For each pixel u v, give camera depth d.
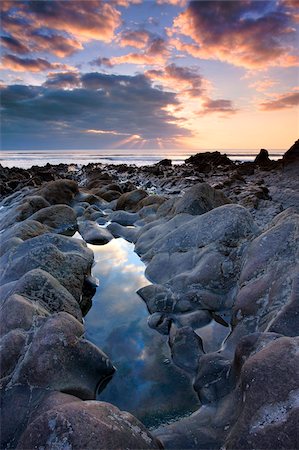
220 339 5.83
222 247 7.61
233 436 3.31
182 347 5.51
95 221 14.66
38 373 4.35
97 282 8.48
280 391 3.29
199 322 6.31
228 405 4.08
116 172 41.28
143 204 15.67
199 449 3.55
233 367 4.54
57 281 6.85
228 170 32.28
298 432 2.94
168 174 32.25
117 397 4.72
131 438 3.22
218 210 8.52
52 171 39.78
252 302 5.63
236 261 7.23
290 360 3.48
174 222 10.31
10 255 8.59
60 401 3.83
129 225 14.30
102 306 7.38
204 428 3.83
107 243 11.78
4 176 30.95
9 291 6.37
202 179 26.44
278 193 17.83
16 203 18.08
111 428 3.16
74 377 4.57
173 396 4.70
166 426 4.04
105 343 6.02
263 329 5.02
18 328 5.02
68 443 2.97
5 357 4.51
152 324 6.53
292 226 6.37
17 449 3.14
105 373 5.03
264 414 3.23
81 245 9.40
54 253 7.90
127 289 8.12
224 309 6.66
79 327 5.27
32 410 3.91
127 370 5.26
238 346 4.52
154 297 7.30
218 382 4.58
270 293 5.45
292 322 4.55
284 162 25.89
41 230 11.23
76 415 3.18
